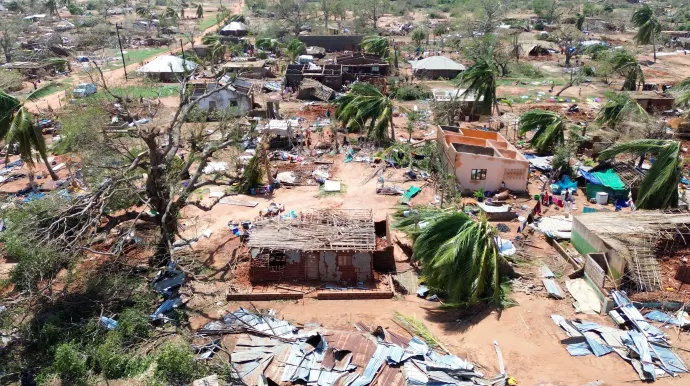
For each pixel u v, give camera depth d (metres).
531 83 79.75
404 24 136.12
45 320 24.52
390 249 29.94
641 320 24.22
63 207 27.12
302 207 38.31
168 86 73.81
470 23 110.75
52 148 48.97
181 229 34.78
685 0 176.88
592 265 27.14
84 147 37.31
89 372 22.06
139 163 30.47
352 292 27.72
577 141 47.75
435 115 60.66
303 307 26.89
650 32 98.31
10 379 22.14
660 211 31.34
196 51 95.31
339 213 32.00
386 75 80.50
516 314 25.84
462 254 25.88
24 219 25.59
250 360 22.09
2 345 23.50
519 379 21.58
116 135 36.34
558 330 24.62
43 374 21.83
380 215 36.53
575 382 21.36
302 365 21.64
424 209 34.56
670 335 23.88
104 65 89.44
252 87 63.66
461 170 39.91
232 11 173.38
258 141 50.06
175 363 21.09
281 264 28.95
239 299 27.50
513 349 23.39
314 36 103.38
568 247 31.67
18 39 100.12
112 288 27.12
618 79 80.81
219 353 22.97
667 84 76.81
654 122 46.56
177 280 28.75
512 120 59.22
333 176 43.91
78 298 26.25
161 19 126.06
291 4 135.00
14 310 24.34
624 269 26.67
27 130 38.81
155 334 24.36
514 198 39.44
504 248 31.41
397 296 27.89
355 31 123.25
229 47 98.25
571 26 104.62
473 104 60.28
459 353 23.11
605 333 23.92
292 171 44.50
